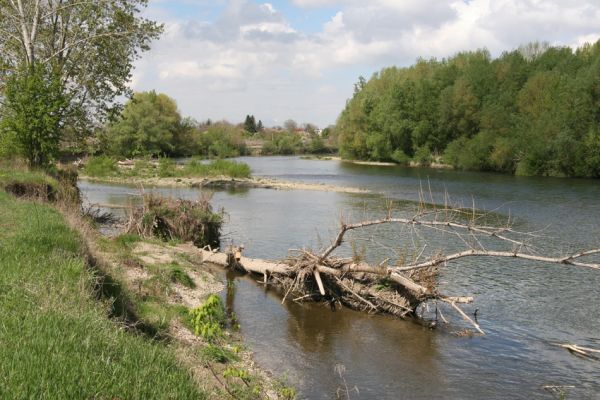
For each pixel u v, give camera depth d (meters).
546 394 8.67
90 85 25.28
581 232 22.48
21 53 24.36
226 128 106.88
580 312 12.80
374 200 34.69
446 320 12.25
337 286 13.51
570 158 50.69
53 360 4.84
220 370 8.39
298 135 126.06
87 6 24.44
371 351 10.38
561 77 58.91
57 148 23.34
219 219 20.08
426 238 20.84
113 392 4.58
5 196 14.51
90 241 11.88
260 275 15.75
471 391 8.72
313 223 25.05
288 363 9.65
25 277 7.12
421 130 72.31
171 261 14.94
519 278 15.63
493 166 60.31
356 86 96.62
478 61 72.62
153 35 26.03
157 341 8.09
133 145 74.50
